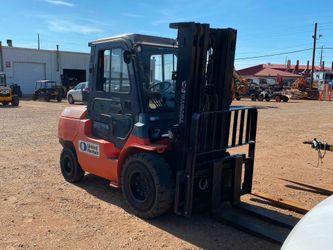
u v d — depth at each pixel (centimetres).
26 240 453
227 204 583
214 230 491
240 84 3712
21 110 2180
